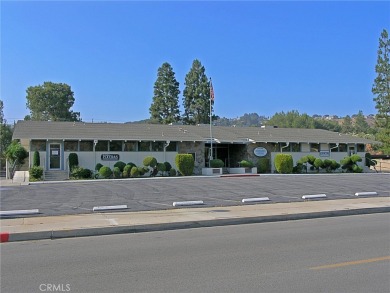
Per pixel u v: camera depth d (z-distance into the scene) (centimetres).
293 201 1802
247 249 906
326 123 14100
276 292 598
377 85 6412
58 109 7875
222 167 3891
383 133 6294
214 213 1440
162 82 7312
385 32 6322
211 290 610
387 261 780
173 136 3731
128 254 871
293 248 911
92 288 629
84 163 3391
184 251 895
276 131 4619
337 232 1128
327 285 630
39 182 2845
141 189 2259
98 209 1488
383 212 1611
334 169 4197
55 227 1151
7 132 7019
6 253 898
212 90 3944
